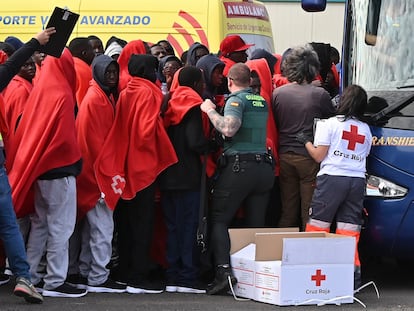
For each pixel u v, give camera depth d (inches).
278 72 486.3
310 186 410.0
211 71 413.1
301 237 378.9
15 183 364.2
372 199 399.2
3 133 376.5
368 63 418.9
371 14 425.1
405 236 397.1
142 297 385.1
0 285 403.2
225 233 389.1
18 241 351.9
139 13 621.3
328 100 411.8
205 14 614.9
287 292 365.4
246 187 390.0
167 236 401.4
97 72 387.5
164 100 401.4
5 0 643.5
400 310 366.0
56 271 375.6
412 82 403.2
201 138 391.9
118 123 391.2
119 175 387.2
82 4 628.4
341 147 386.6
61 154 366.9
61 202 369.4
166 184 394.3
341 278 373.1
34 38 352.5
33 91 370.9
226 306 365.4
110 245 393.4
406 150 394.6
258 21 661.3
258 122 391.9
